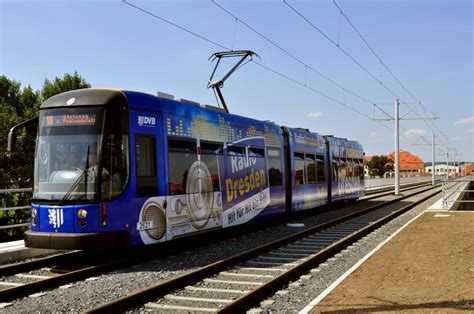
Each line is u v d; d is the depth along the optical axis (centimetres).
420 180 9162
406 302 723
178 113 1255
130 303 741
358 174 3089
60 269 1032
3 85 4259
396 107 3978
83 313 666
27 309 735
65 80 4197
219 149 1439
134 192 1074
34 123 1138
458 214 2180
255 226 1842
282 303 764
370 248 1306
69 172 1046
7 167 3456
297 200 2050
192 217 1276
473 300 726
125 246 1045
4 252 1082
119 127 1062
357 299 746
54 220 1037
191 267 1063
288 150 1998
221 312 672
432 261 1066
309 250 1280
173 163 1212
